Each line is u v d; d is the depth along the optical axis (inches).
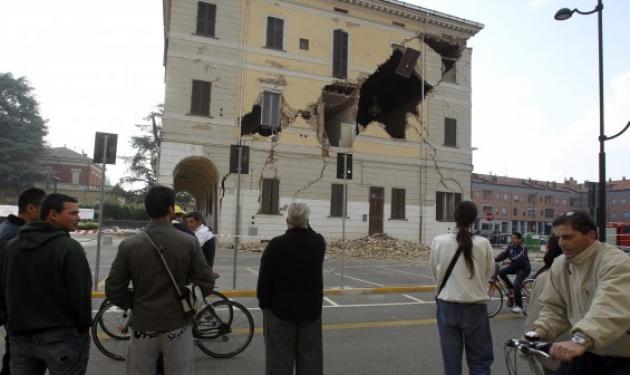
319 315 153.3
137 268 128.6
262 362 218.1
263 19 928.9
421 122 1066.1
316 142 954.7
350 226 975.0
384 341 262.5
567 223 106.6
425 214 1050.1
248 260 666.8
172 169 834.2
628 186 3280.0
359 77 1015.0
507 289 358.0
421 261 764.6
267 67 922.1
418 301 401.1
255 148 898.7
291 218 154.7
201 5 884.0
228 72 887.7
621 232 1147.9
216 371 204.5
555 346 92.5
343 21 1008.9
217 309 227.8
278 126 923.4
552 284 118.0
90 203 2770.7
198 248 137.1
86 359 126.9
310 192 943.0
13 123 2139.5
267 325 152.0
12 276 118.6
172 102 843.4
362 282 494.6
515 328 308.2
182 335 131.1
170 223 136.6
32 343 117.6
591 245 105.6
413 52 1026.7
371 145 1015.6
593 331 90.3
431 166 1069.1
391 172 1028.5
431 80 1087.6
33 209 164.1
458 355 158.9
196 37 869.2
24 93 2219.5
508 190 3073.3
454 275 159.0
